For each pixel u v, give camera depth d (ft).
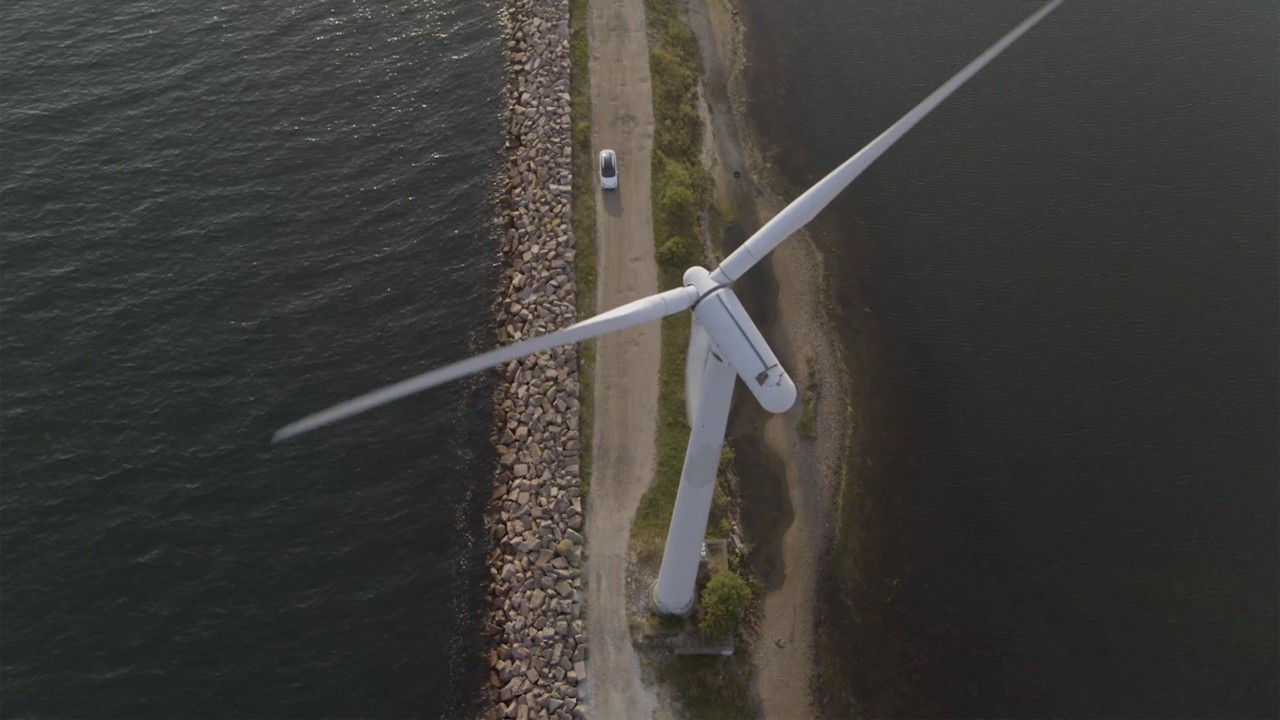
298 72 262.88
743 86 273.33
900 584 190.08
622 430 200.64
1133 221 240.32
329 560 186.91
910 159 255.09
